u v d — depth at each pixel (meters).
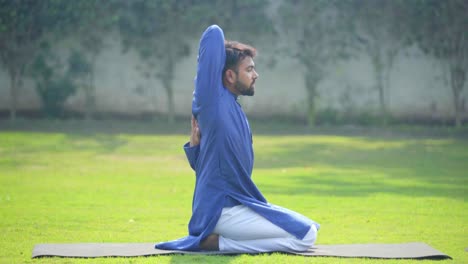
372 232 11.77
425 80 33.41
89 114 34.00
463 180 18.70
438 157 23.73
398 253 9.55
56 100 33.53
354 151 25.41
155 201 15.39
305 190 16.97
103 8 33.28
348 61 33.69
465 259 9.45
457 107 32.91
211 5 33.56
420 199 15.52
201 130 9.76
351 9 33.06
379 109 33.69
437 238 11.20
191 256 9.32
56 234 11.45
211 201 9.59
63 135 28.95
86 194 16.34
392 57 33.34
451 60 32.88
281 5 33.59
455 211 13.95
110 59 34.03
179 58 34.00
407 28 33.00
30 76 33.50
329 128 32.94
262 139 28.92
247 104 34.31
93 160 22.84
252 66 9.98
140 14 33.44
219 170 9.61
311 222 9.75
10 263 8.99
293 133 31.08
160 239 11.05
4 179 18.80
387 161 22.84
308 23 33.44
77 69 33.41
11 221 12.70
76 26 33.22
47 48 33.38
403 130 32.00
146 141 27.64
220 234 9.59
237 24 33.62
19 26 32.84
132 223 12.64
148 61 33.97
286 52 33.88
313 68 33.53
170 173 20.25
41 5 32.97
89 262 8.97
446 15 32.44
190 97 34.25
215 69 9.63
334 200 15.42
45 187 17.42
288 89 34.19
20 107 33.75
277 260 9.06
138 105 34.25
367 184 18.00
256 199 9.85
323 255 9.40
